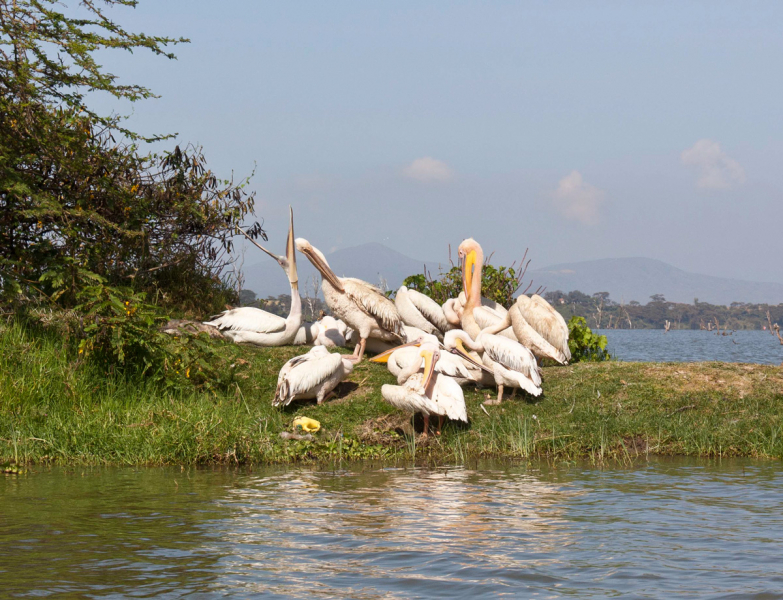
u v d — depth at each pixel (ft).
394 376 42.60
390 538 21.06
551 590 17.11
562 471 31.14
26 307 42.78
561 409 38.78
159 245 54.08
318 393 38.47
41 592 16.81
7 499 25.53
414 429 36.63
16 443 32.63
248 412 37.14
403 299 49.47
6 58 43.68
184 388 39.14
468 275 47.09
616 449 35.14
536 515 23.63
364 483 28.63
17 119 44.93
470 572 18.26
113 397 37.58
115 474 30.22
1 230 46.26
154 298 50.26
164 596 16.65
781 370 43.55
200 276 56.49
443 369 38.27
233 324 47.21
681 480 29.25
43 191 46.29
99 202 50.49
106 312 40.14
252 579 17.74
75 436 33.47
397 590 17.10
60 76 45.29
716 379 42.14
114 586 17.21
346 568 18.52
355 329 44.91
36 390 36.32
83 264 43.80
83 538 20.93
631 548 20.20
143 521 22.72
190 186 55.26
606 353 54.85
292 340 48.49
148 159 53.93
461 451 34.30
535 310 42.24
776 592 16.94
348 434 35.81
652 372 43.11
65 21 44.34
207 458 32.83
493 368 38.83
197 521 22.77
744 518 23.31
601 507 24.71
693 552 19.83
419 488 27.68
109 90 46.03
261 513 23.80
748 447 35.17
